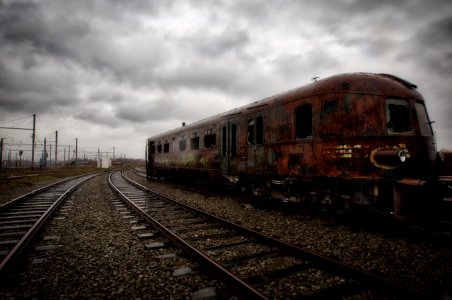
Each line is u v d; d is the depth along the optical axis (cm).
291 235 613
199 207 996
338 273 405
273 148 877
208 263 423
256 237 574
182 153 1620
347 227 654
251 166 988
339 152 666
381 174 605
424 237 546
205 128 1354
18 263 463
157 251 521
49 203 1094
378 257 471
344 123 664
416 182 539
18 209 970
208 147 1321
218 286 377
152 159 2255
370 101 645
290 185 817
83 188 1667
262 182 955
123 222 758
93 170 4972
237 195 1223
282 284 378
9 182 1997
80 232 661
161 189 1614
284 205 913
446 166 668
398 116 649
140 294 362
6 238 630
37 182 2278
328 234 607
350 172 648
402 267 430
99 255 503
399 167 595
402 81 690
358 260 462
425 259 456
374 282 358
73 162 7300
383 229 619
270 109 897
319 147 707
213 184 1388
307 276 400
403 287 328
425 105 693
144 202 1104
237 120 1088
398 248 507
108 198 1224
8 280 395
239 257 484
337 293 351
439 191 572
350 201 659
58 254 509
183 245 514
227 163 1152
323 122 701
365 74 686
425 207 570
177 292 364
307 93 751
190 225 722
